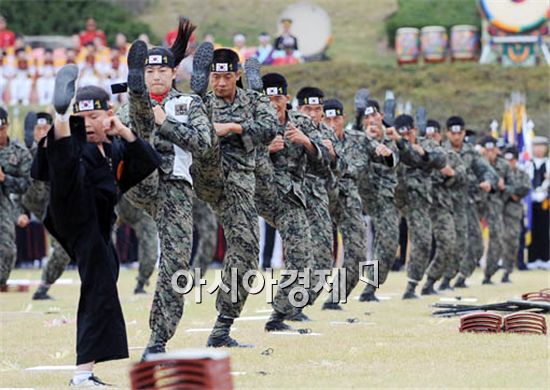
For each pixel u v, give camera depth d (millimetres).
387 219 40156
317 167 32344
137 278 45750
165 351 24688
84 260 21359
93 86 22062
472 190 51062
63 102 20422
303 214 30484
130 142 21391
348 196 36938
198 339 29094
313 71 105562
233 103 27344
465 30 114875
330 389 20812
